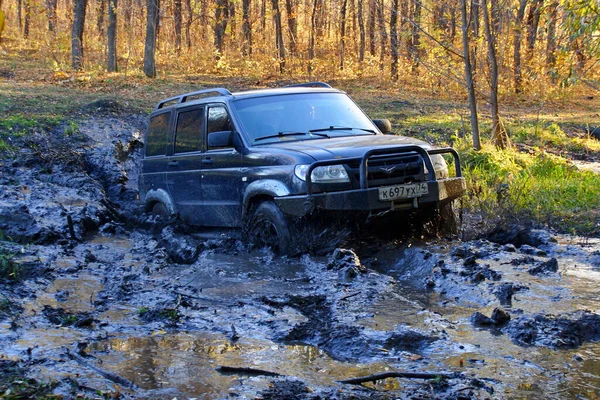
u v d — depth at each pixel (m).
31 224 8.44
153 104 19.98
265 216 7.24
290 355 4.48
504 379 3.99
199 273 6.59
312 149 7.07
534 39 25.12
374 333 4.71
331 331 4.77
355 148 7.04
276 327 4.97
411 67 29.27
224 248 7.45
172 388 3.93
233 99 8.02
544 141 16.62
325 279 6.16
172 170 8.85
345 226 6.95
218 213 8.03
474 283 5.86
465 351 4.43
